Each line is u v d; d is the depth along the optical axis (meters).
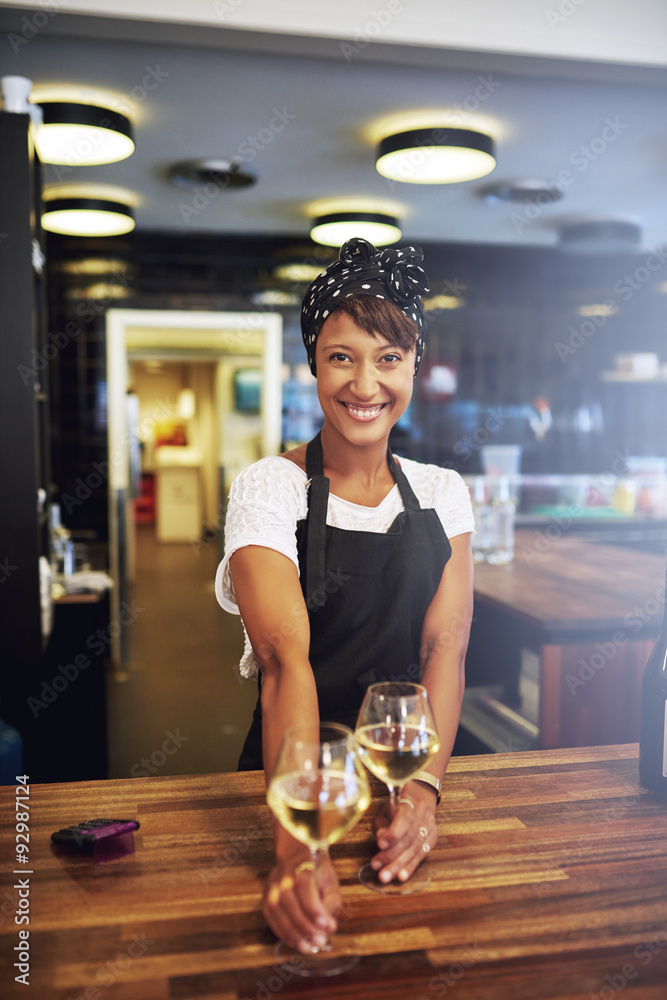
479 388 6.40
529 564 3.52
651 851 1.01
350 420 1.22
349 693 1.32
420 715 0.93
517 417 6.46
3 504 2.93
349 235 5.11
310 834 0.80
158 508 11.03
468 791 1.17
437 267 6.25
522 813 1.10
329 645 1.31
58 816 1.09
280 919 0.82
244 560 1.19
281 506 1.26
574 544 4.18
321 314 1.20
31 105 3.03
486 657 2.94
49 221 4.71
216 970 0.78
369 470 1.33
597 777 1.23
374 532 1.32
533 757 1.31
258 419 6.77
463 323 6.33
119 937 0.83
